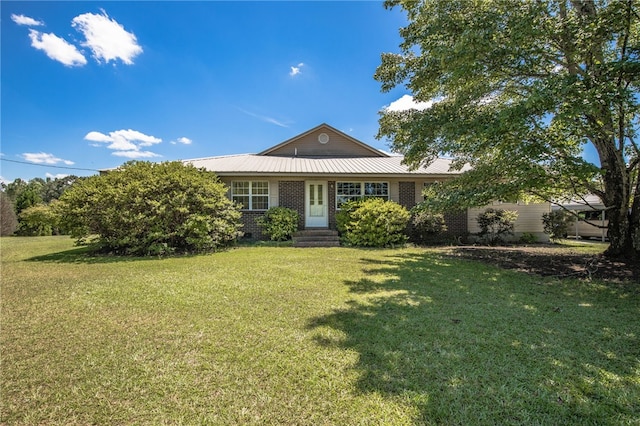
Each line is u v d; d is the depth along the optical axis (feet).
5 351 9.85
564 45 20.08
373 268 23.26
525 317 12.93
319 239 38.96
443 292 16.76
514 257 28.76
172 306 14.19
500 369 8.70
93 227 31.17
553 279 19.93
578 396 7.49
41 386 7.98
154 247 30.12
